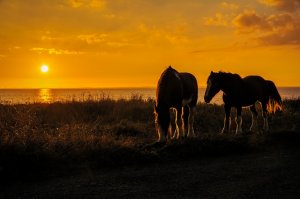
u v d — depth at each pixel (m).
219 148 11.17
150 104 20.17
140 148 10.95
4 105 17.27
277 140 13.20
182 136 13.02
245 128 16.83
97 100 20.27
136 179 8.08
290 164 9.58
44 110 17.20
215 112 19.77
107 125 15.12
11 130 10.69
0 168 8.22
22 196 6.85
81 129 12.43
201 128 16.23
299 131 14.02
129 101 21.38
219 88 14.69
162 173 8.66
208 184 7.64
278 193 6.96
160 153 10.52
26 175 8.22
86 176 8.34
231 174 8.52
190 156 10.65
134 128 14.83
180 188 7.34
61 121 15.57
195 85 14.13
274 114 19.00
